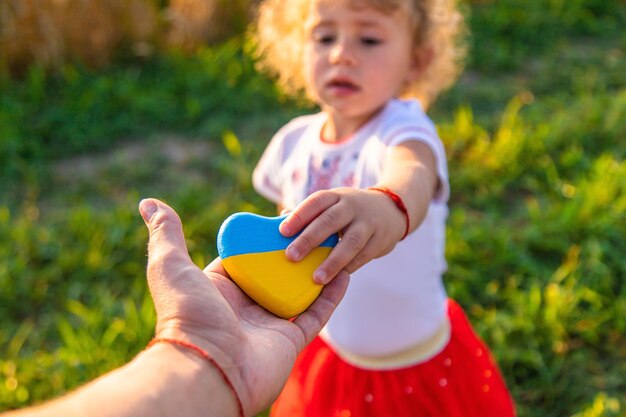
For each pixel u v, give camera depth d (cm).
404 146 75
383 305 82
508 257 144
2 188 182
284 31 99
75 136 204
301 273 53
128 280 149
